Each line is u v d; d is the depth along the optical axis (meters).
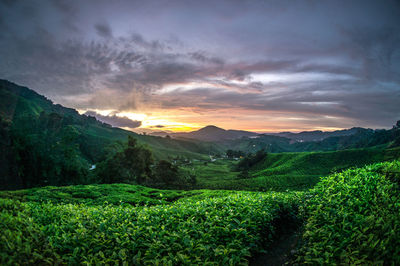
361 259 6.72
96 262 7.70
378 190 10.66
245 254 8.20
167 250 8.25
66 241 8.73
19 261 7.10
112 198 28.23
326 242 8.11
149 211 12.66
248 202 13.05
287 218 12.58
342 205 10.31
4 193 25.34
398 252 6.79
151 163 83.69
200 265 7.61
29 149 72.94
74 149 80.12
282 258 9.02
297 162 150.00
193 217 10.81
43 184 74.50
